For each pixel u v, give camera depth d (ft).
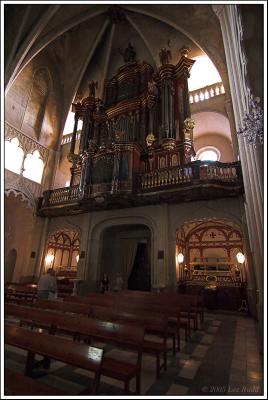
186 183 36.68
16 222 57.00
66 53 64.75
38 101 59.72
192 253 52.75
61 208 50.26
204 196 38.01
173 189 37.68
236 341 21.62
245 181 25.08
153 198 40.52
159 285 37.55
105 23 59.62
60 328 19.19
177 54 58.44
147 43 60.44
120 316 17.76
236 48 19.57
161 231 41.19
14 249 55.47
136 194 40.83
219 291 44.73
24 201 53.26
